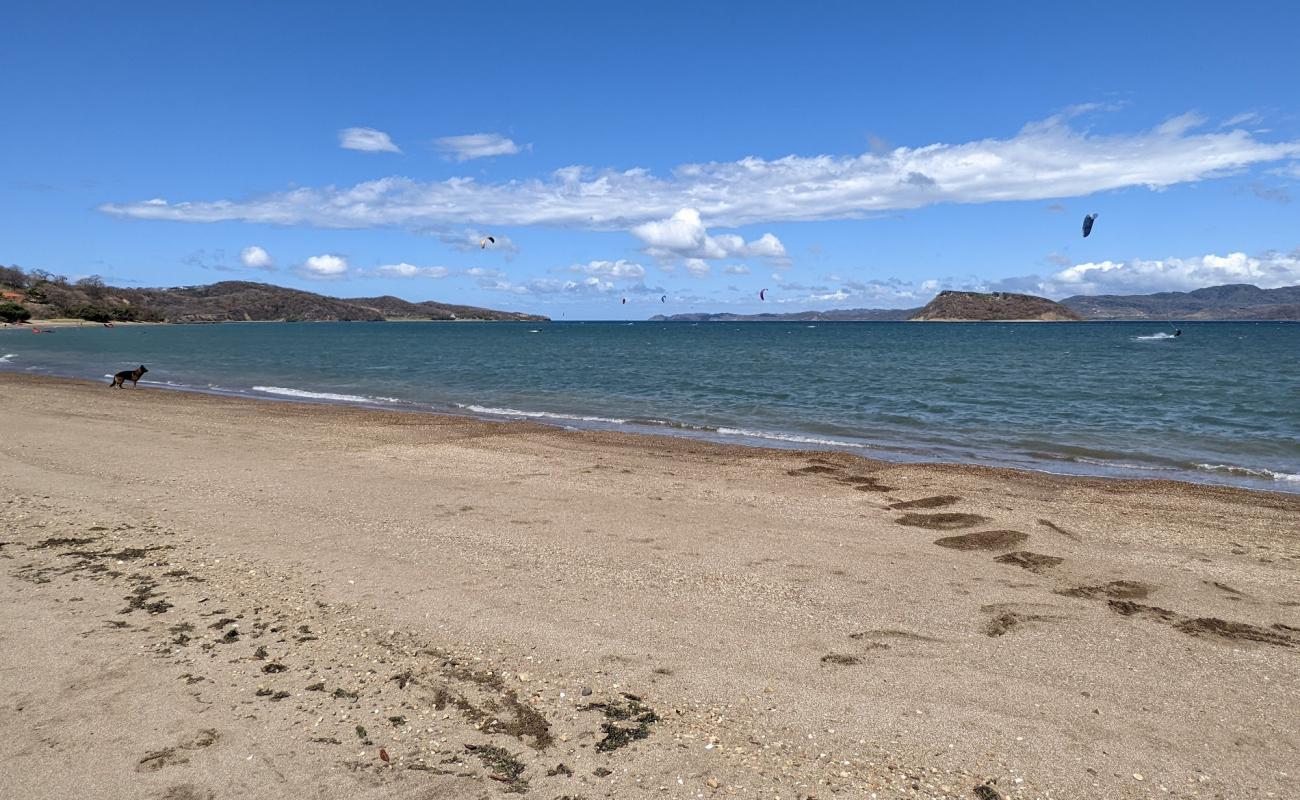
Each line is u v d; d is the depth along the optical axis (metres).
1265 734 4.56
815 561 7.92
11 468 12.05
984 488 11.84
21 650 5.47
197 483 11.21
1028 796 3.92
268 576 7.14
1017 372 38.03
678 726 4.56
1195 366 42.81
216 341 88.94
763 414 22.20
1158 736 4.52
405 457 13.76
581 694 4.95
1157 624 6.31
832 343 81.75
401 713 4.68
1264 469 14.39
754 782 4.00
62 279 193.88
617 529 9.07
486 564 7.63
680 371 39.31
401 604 6.47
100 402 22.55
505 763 4.16
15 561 7.47
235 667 5.26
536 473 12.45
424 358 53.44
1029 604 6.73
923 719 4.68
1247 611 6.66
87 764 4.10
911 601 6.76
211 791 3.89
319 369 41.97
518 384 32.28
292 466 12.72
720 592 6.93
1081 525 9.67
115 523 8.92
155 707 4.70
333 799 3.83
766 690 5.02
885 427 19.69
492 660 5.43
